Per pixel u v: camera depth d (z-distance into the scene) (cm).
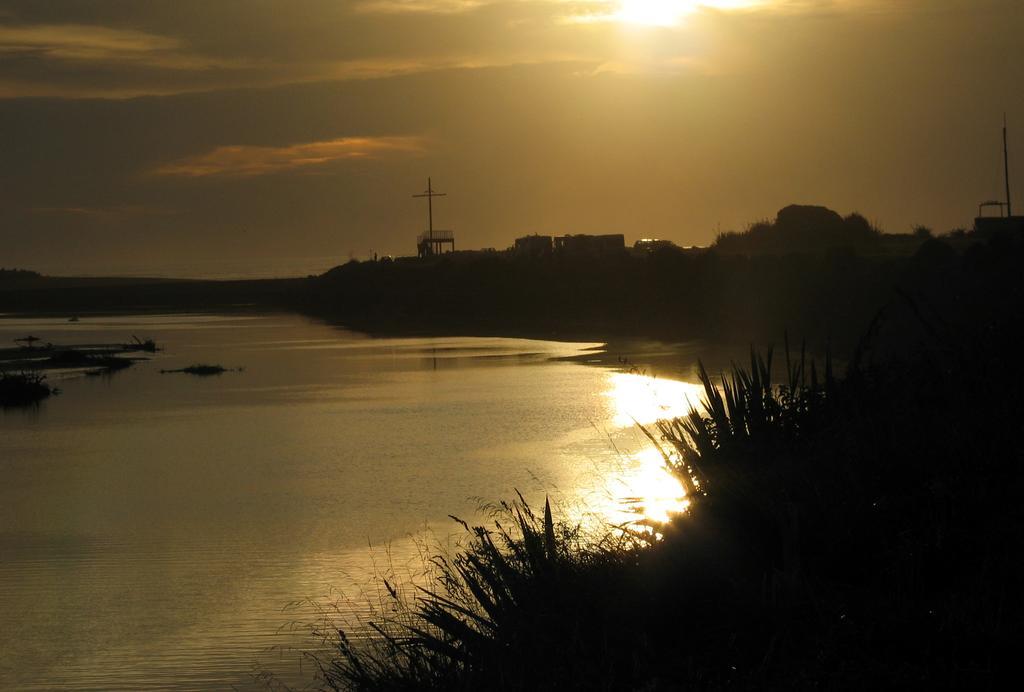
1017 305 1027
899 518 767
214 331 13062
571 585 763
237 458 4153
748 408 969
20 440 4922
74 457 4397
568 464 3441
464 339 10162
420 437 4372
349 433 4612
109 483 3781
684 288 9806
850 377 994
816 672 613
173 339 11725
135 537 2912
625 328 9812
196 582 2366
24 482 3856
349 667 880
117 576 2489
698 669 641
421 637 796
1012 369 929
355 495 3275
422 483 3375
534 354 8200
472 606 877
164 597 2269
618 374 6406
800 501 797
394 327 12488
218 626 2006
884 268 6988
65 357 8881
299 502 3241
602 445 3769
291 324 14162
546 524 866
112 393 6706
